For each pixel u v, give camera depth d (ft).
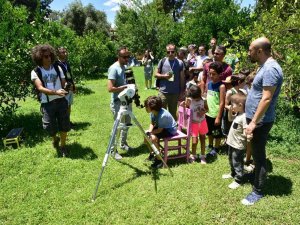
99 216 12.43
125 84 18.15
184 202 13.21
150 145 15.60
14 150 19.58
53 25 36.81
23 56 24.13
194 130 16.92
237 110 13.92
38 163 17.51
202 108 16.62
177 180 15.05
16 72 23.86
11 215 12.80
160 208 12.90
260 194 13.26
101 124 25.63
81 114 29.48
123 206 13.07
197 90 16.35
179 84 20.67
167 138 16.51
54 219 12.40
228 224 11.82
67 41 40.32
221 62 18.03
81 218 12.44
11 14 24.50
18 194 14.33
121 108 14.43
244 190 14.01
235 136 13.88
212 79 17.44
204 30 51.16
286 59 19.56
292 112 24.61
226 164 16.79
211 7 52.42
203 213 12.47
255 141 12.58
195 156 17.49
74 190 14.64
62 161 17.56
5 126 24.07
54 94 16.93
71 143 20.70
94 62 65.57
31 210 13.06
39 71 17.37
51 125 17.95
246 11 50.75
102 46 70.28
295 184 14.44
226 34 48.42
